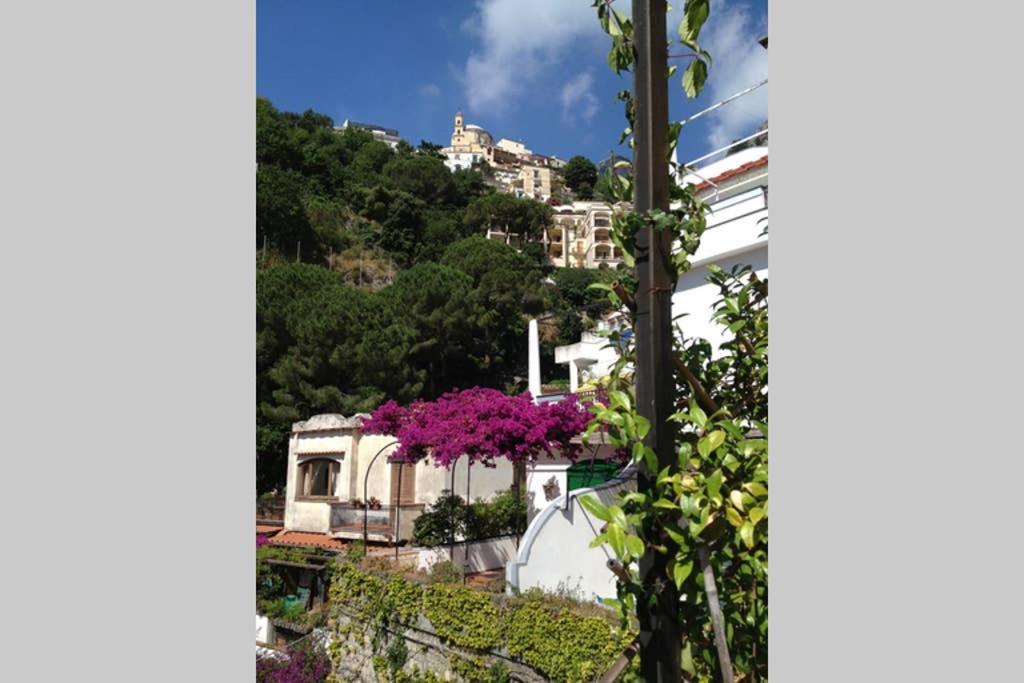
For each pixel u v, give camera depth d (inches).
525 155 4658.0
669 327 63.9
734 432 63.1
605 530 57.7
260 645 484.7
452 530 455.2
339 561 401.7
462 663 300.7
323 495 726.5
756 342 90.5
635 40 66.7
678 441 73.4
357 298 1167.6
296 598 543.2
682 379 84.0
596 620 246.2
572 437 408.8
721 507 60.1
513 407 410.0
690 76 69.1
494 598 291.1
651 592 60.2
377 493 663.8
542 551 309.7
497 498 559.8
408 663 333.7
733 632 68.9
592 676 241.4
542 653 262.7
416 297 1314.0
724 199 302.0
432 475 641.0
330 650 386.0
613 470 431.5
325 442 732.7
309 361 1077.8
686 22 66.6
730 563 70.0
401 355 1152.2
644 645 60.8
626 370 88.8
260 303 1090.1
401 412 486.9
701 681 71.2
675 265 71.3
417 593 333.7
